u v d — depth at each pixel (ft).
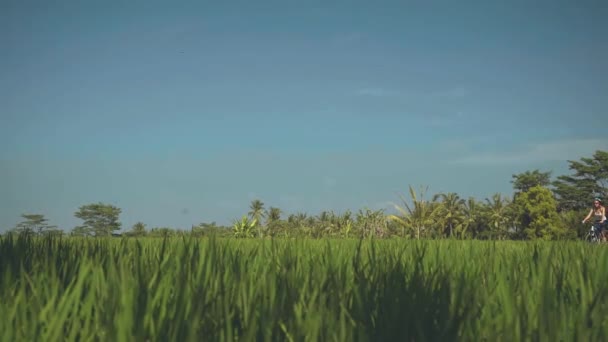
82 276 7.61
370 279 9.79
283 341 6.19
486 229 342.23
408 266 11.47
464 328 6.31
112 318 6.09
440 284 8.49
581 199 371.15
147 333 5.98
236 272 9.34
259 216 328.08
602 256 11.14
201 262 9.80
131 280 7.61
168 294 7.69
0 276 9.18
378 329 6.31
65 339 6.13
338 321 6.61
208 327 6.27
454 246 15.74
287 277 9.04
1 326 6.24
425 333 6.19
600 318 6.69
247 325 6.40
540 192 328.29
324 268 10.55
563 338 6.36
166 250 13.30
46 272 9.05
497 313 7.73
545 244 16.66
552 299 6.99
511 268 10.00
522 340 6.12
